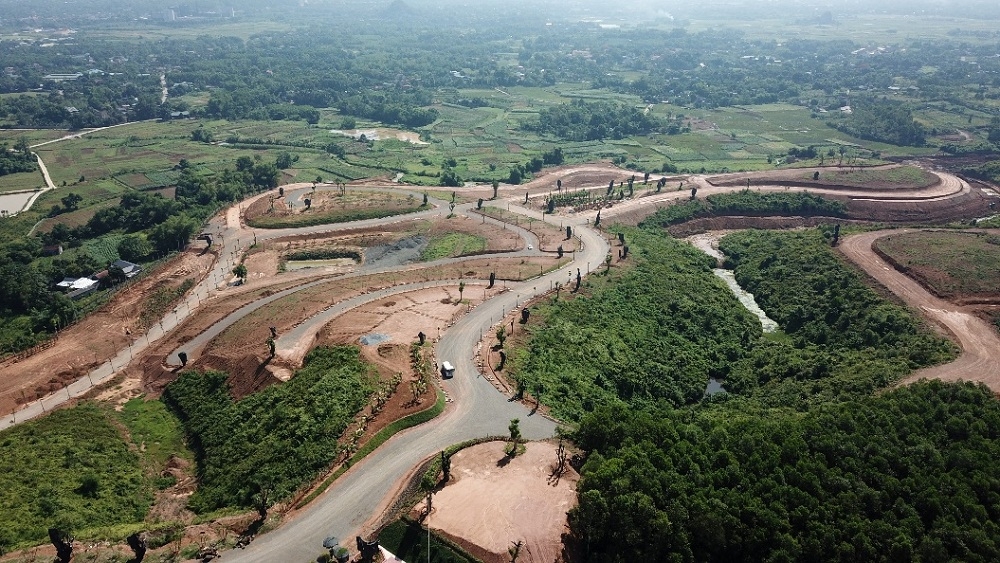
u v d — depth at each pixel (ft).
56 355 437.99
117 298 524.11
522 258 590.14
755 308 573.33
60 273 579.89
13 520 272.31
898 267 553.23
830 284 547.08
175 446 355.56
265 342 420.77
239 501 289.53
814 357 456.86
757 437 277.85
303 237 643.45
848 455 268.62
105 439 349.41
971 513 237.66
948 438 287.48
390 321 442.50
